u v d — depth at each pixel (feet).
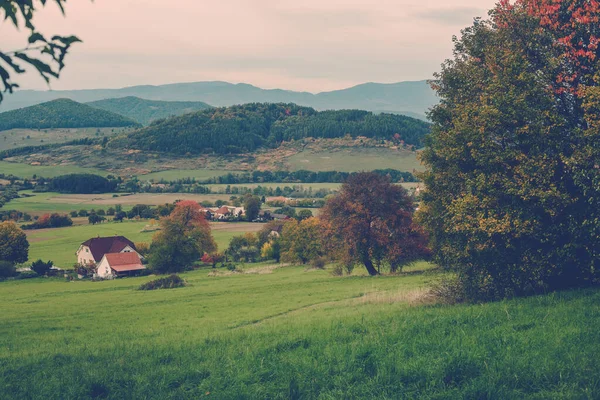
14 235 367.04
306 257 301.63
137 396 36.65
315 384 35.99
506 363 35.29
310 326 63.72
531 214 64.03
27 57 15.43
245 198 599.16
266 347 49.26
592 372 32.40
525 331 44.50
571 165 59.57
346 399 32.81
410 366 36.78
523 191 62.64
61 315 138.21
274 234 379.55
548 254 64.23
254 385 36.60
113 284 261.65
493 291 73.67
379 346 43.60
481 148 70.08
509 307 56.70
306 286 175.11
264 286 185.06
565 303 54.54
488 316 52.85
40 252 432.25
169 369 43.47
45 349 71.26
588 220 58.59
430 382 33.71
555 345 38.40
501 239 67.97
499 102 67.67
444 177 85.46
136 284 250.37
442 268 89.15
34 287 265.34
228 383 37.93
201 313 124.47
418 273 183.52
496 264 70.74
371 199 194.49
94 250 364.38
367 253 202.49
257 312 117.19
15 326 116.67
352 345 45.21
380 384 34.42
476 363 35.91
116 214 592.19
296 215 542.16
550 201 61.46
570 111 68.69
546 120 66.18
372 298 109.19
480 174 69.00
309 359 42.09
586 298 55.52
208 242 352.69
